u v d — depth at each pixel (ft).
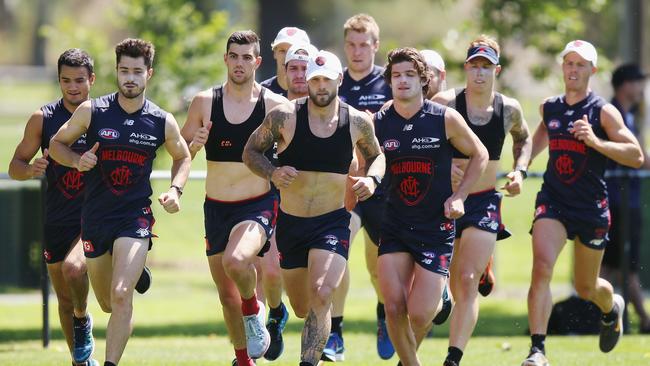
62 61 94.53
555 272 232.12
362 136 87.45
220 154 92.89
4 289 166.20
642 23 217.56
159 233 255.70
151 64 89.81
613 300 109.70
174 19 222.28
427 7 554.05
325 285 85.46
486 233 96.78
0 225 165.37
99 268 89.71
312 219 88.43
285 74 108.17
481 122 99.14
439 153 89.40
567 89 104.47
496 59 98.32
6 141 334.65
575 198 102.68
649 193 153.58
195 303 173.68
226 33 225.97
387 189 91.97
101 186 88.53
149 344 124.88
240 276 87.30
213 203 93.35
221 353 114.93
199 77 219.20
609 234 140.46
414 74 89.45
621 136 102.22
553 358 110.32
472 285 94.89
